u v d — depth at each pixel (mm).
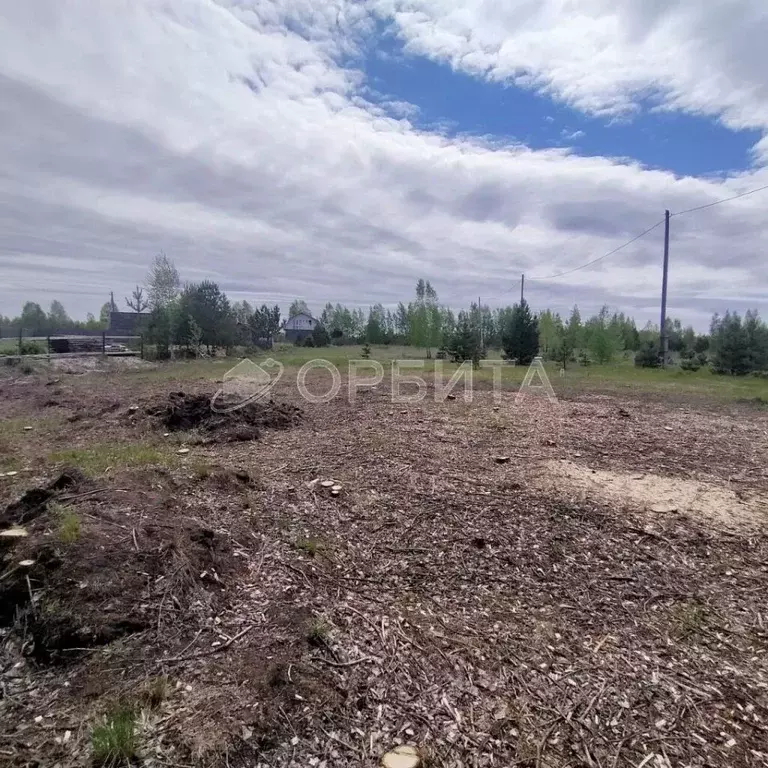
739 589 2770
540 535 3361
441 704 1871
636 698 1936
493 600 2627
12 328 26750
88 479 3502
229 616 2348
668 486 4348
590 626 2418
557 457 5227
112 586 2311
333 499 3912
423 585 2756
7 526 2857
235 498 3727
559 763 1628
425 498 3959
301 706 1801
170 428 6293
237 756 1584
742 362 15336
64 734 1657
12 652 2027
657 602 2637
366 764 1585
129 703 1778
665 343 18312
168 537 2764
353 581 2762
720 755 1677
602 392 10898
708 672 2102
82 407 7902
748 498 4090
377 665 2066
